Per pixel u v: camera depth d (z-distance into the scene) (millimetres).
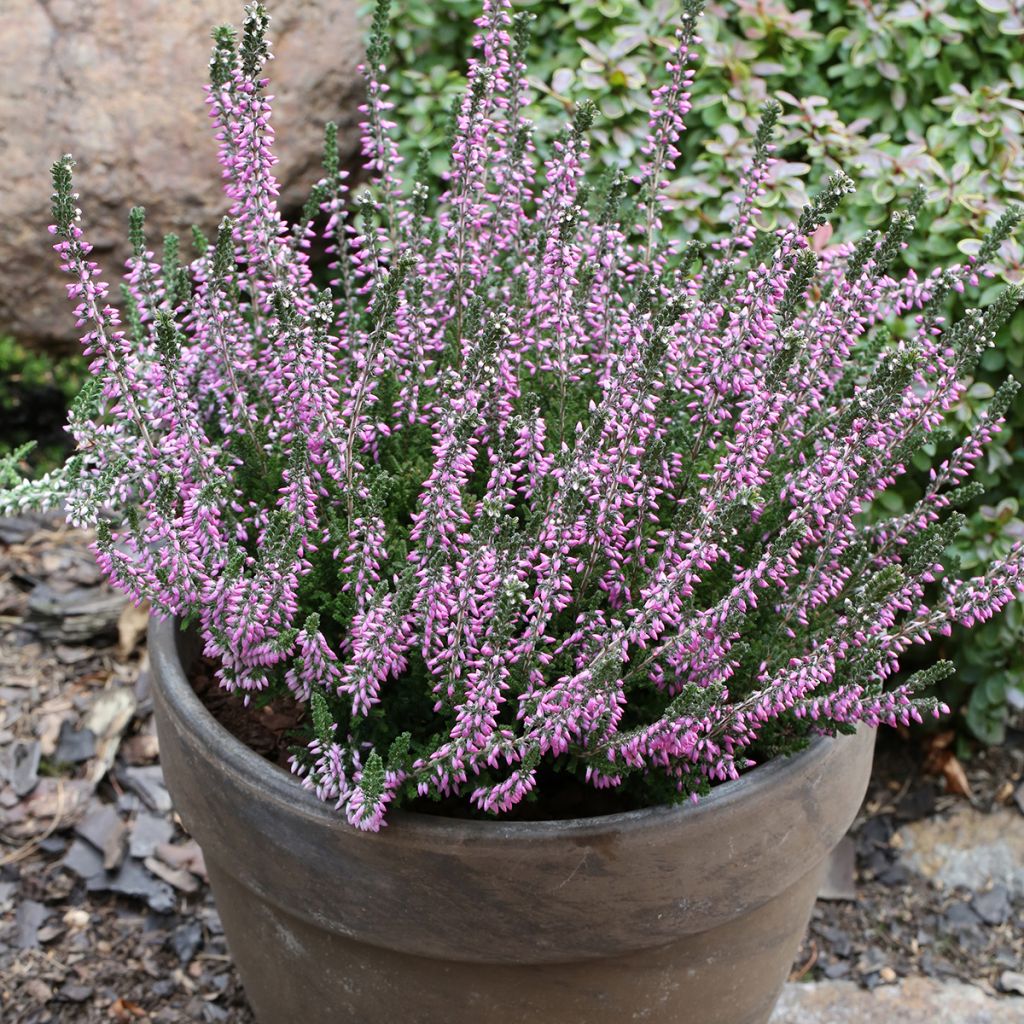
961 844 2605
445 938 1465
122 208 3070
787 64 2715
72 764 2596
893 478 1641
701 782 1452
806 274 1417
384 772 1374
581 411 1704
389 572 1520
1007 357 2400
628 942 1478
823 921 2482
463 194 1688
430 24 2920
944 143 2527
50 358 3260
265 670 1526
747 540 1642
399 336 1676
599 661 1324
